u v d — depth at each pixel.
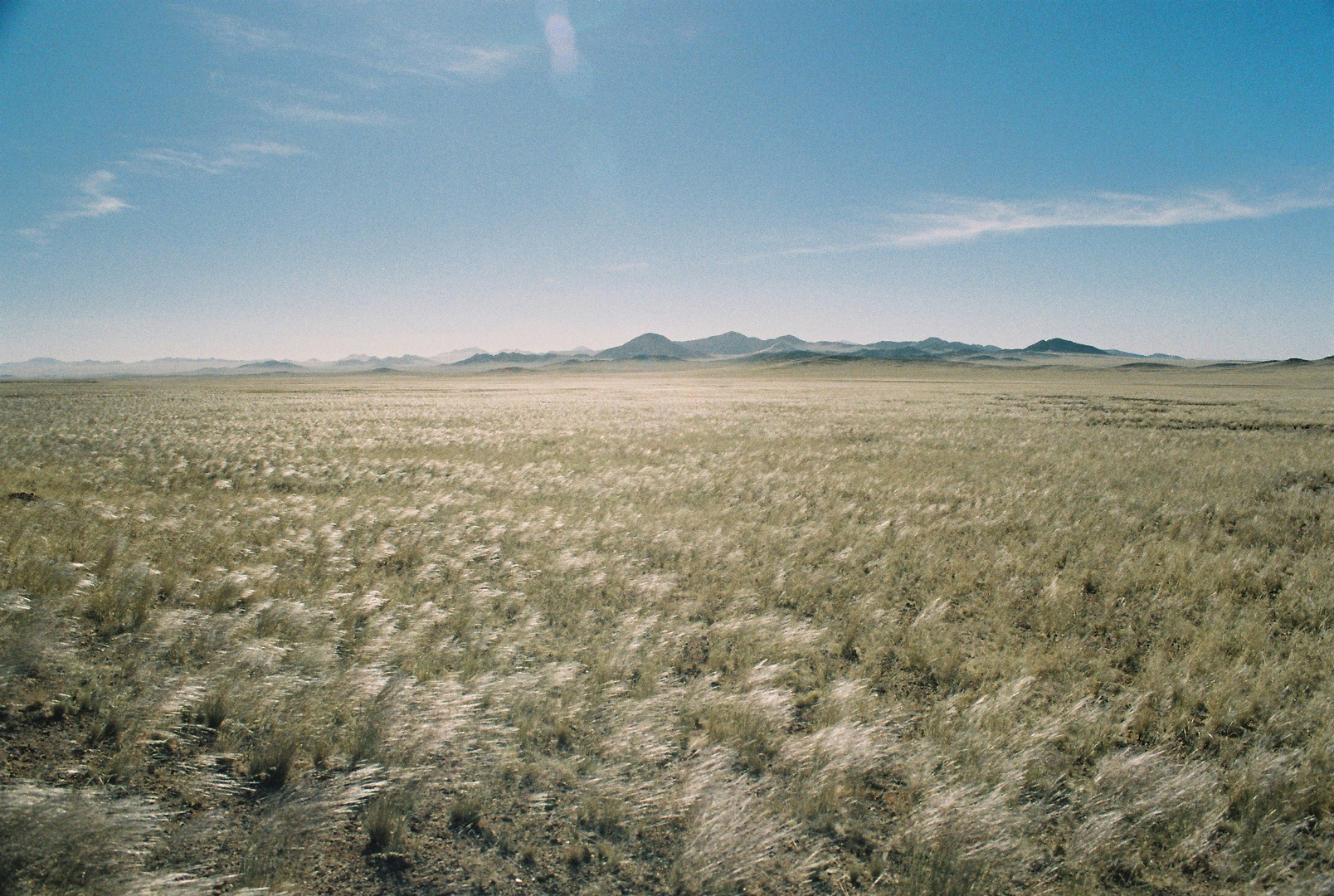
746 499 14.50
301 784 4.31
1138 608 7.66
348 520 11.58
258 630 6.85
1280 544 10.39
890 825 4.15
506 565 9.24
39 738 4.69
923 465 19.03
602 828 4.08
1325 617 7.15
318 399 55.84
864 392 72.31
